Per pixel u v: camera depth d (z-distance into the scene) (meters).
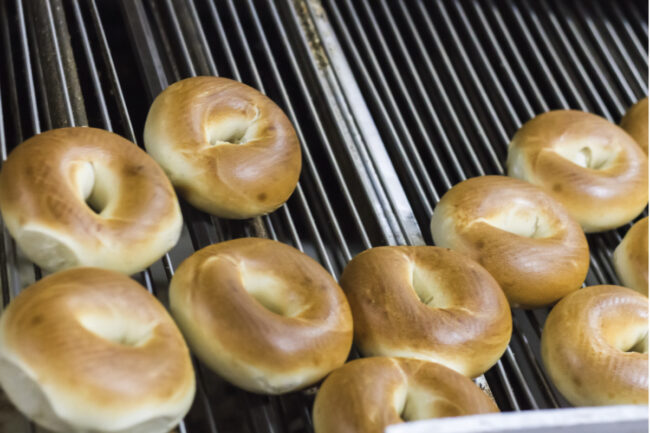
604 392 0.83
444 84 1.10
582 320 0.86
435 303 0.85
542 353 0.88
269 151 0.88
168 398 0.73
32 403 0.72
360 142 0.97
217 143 0.87
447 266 0.85
